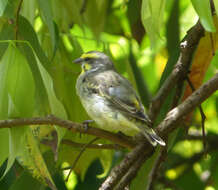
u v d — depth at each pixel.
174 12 11.85
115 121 10.12
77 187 12.51
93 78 10.86
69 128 8.10
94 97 10.55
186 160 13.09
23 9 9.76
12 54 7.86
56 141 10.12
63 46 11.26
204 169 13.17
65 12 11.07
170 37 11.81
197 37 9.45
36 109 9.54
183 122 9.99
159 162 9.12
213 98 12.75
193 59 10.00
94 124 11.27
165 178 12.72
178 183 12.89
